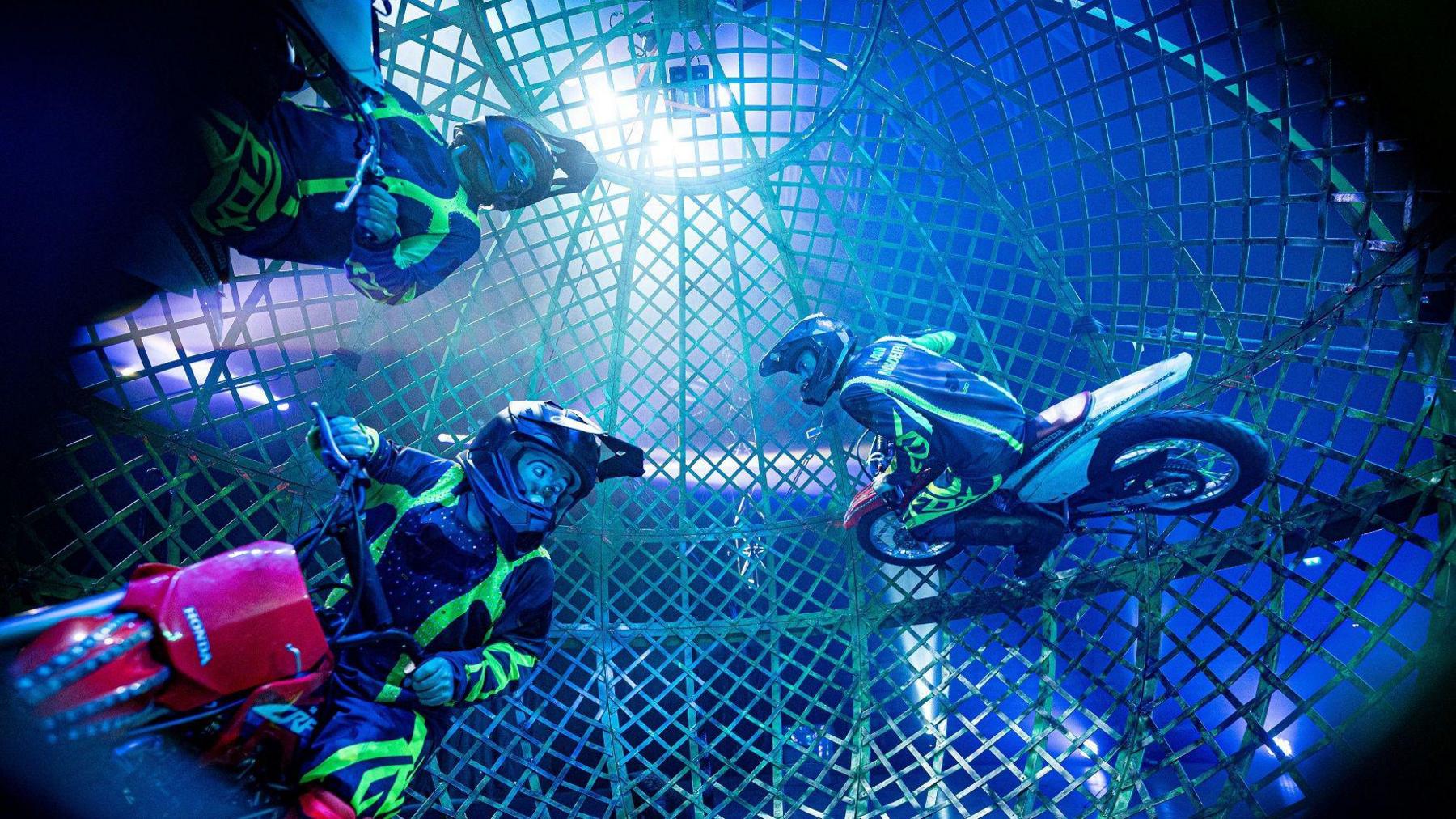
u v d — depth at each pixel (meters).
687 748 5.80
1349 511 3.35
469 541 2.57
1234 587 3.68
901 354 3.48
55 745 1.53
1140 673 3.96
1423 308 3.15
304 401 4.17
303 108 2.34
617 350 5.13
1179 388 4.82
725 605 5.01
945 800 4.34
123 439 3.93
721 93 4.85
